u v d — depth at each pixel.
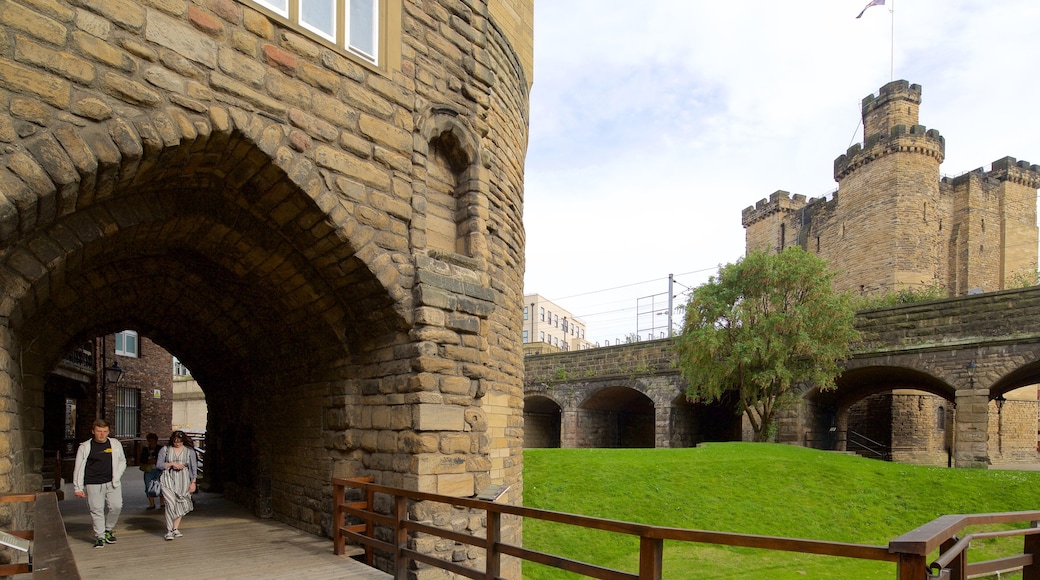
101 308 9.60
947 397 21.80
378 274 6.77
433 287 7.11
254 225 7.21
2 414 5.20
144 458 11.30
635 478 15.30
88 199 5.27
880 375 22.11
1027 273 36.41
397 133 7.15
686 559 11.52
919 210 34.19
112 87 4.77
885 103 36.34
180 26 5.23
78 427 19.36
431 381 6.90
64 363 16.20
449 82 8.05
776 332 20.08
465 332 7.43
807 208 41.94
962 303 18.28
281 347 9.41
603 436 32.41
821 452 18.22
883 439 28.64
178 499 8.20
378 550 7.09
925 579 2.71
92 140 4.62
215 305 9.78
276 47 5.98
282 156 5.95
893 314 19.80
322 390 8.34
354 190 6.61
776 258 20.66
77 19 4.63
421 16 7.72
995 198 37.09
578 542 12.32
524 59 12.10
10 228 4.45
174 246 8.01
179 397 41.44
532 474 15.66
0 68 4.25
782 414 22.28
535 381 32.12
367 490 7.16
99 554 7.17
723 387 22.03
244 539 8.03
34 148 4.34
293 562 6.77
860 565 11.12
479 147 8.42
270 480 10.01
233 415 12.35
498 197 9.63
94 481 7.62
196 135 5.27
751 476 15.34
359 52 6.91
